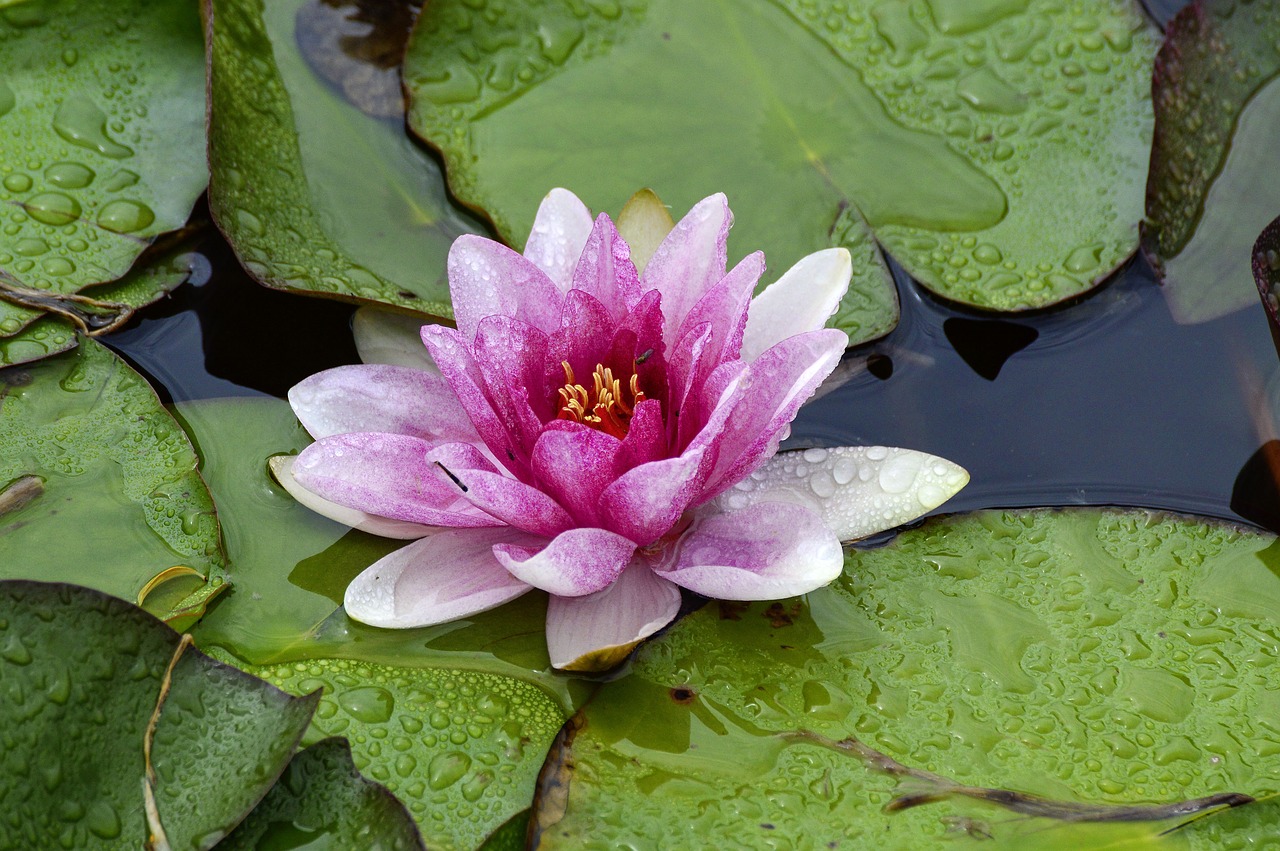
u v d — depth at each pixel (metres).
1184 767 0.90
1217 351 0.97
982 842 0.89
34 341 0.95
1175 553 0.93
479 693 0.91
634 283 0.92
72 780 0.89
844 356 0.97
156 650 0.90
